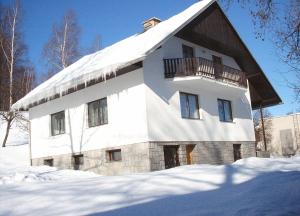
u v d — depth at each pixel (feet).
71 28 111.86
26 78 112.57
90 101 52.29
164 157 46.32
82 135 53.42
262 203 15.19
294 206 14.47
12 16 97.76
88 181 28.27
